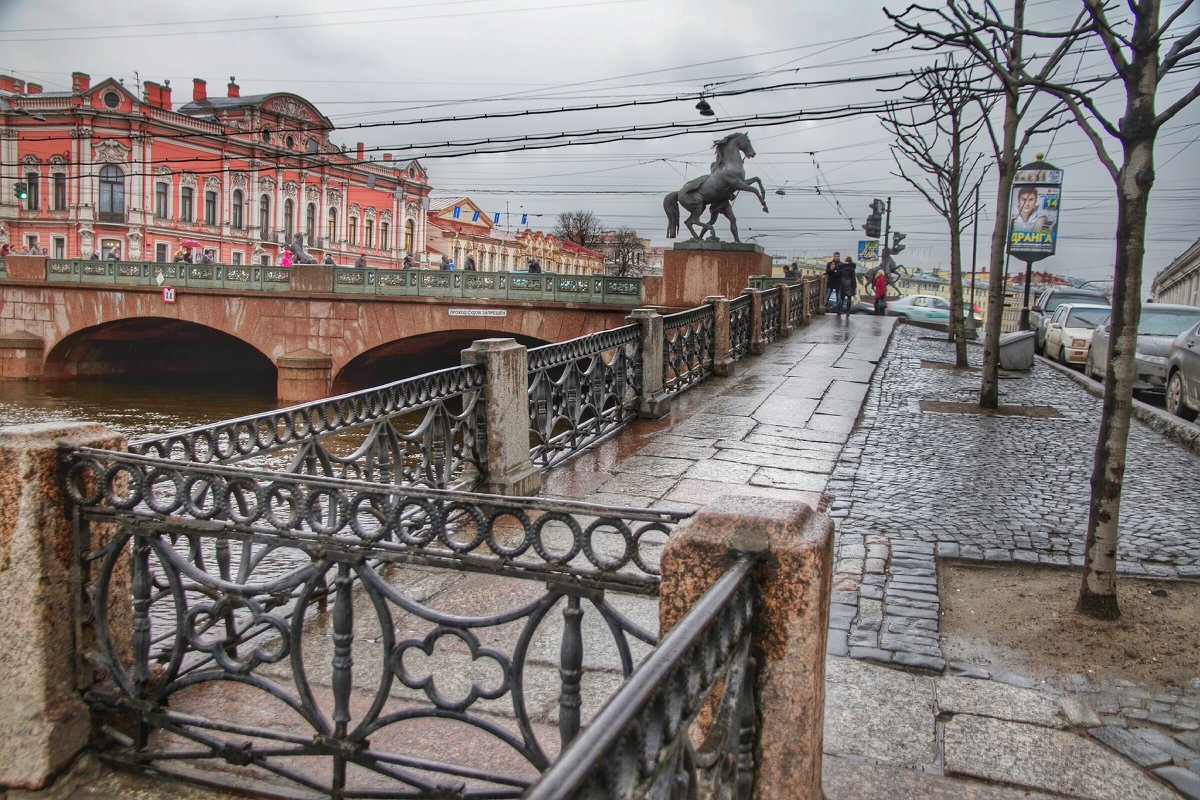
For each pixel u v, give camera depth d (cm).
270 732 298
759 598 233
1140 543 554
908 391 1213
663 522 258
